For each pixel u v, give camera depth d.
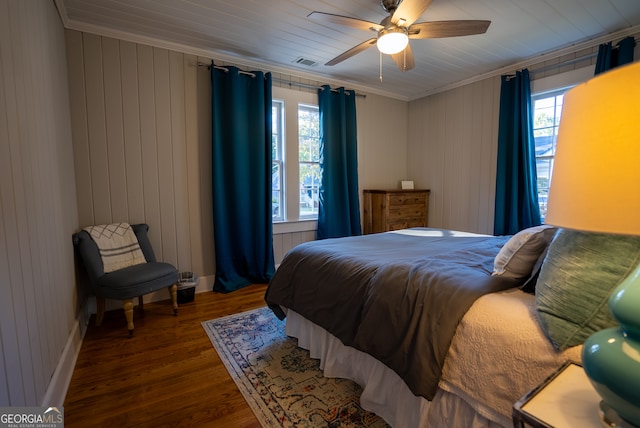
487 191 3.87
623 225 0.57
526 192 3.37
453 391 1.15
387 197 4.14
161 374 1.87
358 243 2.37
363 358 1.64
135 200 2.93
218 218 3.27
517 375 0.99
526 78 3.34
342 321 1.68
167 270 2.60
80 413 1.54
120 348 2.17
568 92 0.69
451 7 2.37
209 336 2.35
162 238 3.10
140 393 1.70
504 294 1.25
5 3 1.23
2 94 1.15
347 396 1.67
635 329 0.60
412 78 3.99
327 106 3.91
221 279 3.34
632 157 0.56
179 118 3.12
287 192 3.85
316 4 2.36
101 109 2.73
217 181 3.24
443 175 4.38
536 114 3.48
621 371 0.58
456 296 1.25
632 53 2.67
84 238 2.42
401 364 1.28
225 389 1.73
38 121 1.61
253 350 2.15
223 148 3.32
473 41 2.94
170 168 3.10
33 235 1.40
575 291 0.91
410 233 2.87
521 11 2.44
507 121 3.53
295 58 3.38
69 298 2.07
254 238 3.56
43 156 1.66
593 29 2.72
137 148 2.92
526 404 0.74
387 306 1.43
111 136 2.79
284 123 3.77
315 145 4.12
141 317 2.69
